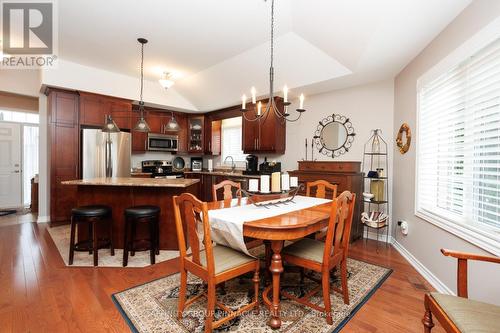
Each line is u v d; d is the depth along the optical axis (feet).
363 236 12.75
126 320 5.78
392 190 11.78
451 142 7.40
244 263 5.73
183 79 15.94
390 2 6.29
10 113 18.57
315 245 6.79
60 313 6.02
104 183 9.81
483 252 5.57
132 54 12.23
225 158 20.35
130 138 15.84
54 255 9.68
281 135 15.81
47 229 13.15
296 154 15.56
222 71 13.88
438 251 7.52
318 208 7.18
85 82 14.11
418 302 6.67
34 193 17.11
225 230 5.83
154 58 12.68
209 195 18.60
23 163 19.13
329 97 14.01
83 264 8.89
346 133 13.37
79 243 9.50
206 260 5.39
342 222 6.08
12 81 14.87
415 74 9.31
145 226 10.41
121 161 15.34
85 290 7.09
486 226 5.82
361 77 11.48
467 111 6.63
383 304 6.56
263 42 10.79
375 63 9.87
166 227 10.46
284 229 5.24
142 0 8.07
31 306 6.29
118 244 10.57
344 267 6.54
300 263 6.19
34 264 8.83
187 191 11.10
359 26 7.64
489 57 5.72
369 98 12.50
